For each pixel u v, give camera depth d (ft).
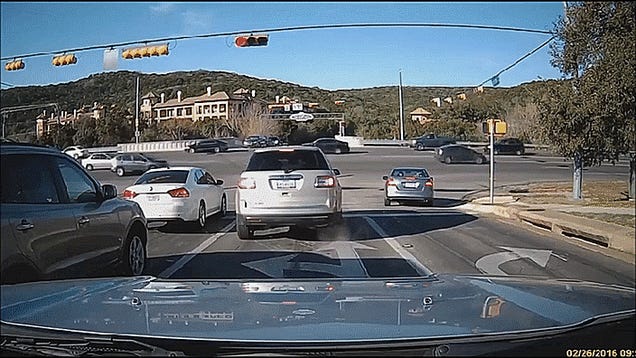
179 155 177.68
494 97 168.76
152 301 13.97
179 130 218.38
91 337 10.94
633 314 11.77
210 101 238.68
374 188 102.83
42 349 10.19
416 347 10.03
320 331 11.23
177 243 41.81
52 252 21.48
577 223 48.03
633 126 60.34
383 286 15.84
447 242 42.57
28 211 20.62
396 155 184.03
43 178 22.44
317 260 34.60
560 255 37.37
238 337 10.87
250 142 203.82
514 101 165.78
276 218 40.45
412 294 14.55
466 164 156.35
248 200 40.88
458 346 10.00
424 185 73.05
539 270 32.32
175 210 45.98
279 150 41.91
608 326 10.89
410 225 53.11
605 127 62.59
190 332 11.24
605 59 60.64
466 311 12.56
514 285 15.62
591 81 61.67
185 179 48.55
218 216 58.39
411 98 261.65
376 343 10.32
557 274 31.19
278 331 11.26
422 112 253.03
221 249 38.91
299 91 262.67
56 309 13.04
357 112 258.37
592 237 43.62
